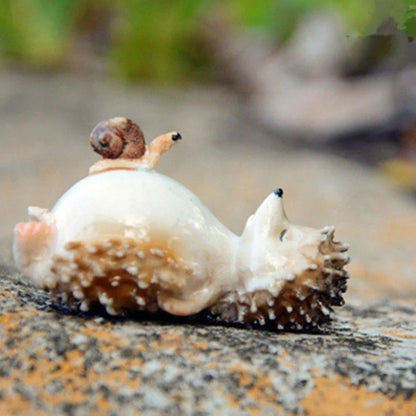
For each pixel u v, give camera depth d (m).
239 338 0.27
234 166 0.64
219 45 1.02
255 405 0.26
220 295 0.28
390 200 0.57
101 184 0.28
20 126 0.74
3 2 1.02
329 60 0.83
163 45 1.00
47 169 0.60
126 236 0.27
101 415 0.26
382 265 0.39
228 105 0.93
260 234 0.28
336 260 0.28
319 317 0.28
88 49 1.08
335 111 0.76
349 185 0.60
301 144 0.76
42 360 0.27
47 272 0.28
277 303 0.28
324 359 0.27
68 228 0.28
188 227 0.28
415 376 0.27
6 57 1.03
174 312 0.28
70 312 0.28
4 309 0.28
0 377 0.26
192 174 0.60
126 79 1.00
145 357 0.27
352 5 0.55
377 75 0.77
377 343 0.28
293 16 0.90
